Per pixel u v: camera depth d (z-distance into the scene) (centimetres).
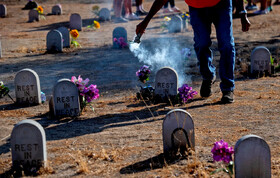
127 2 2184
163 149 432
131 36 1583
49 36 1255
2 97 736
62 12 2453
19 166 407
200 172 378
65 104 593
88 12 2464
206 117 564
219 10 596
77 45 1379
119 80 866
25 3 2856
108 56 1179
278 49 1176
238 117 560
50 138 499
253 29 1659
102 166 409
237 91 717
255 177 353
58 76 926
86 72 962
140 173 388
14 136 403
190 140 430
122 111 617
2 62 1114
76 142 481
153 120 562
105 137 497
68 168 409
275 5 2541
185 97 635
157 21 2061
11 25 1962
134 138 490
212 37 1457
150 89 698
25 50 1298
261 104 623
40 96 684
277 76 838
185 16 1725
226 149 358
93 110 614
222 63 624
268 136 478
